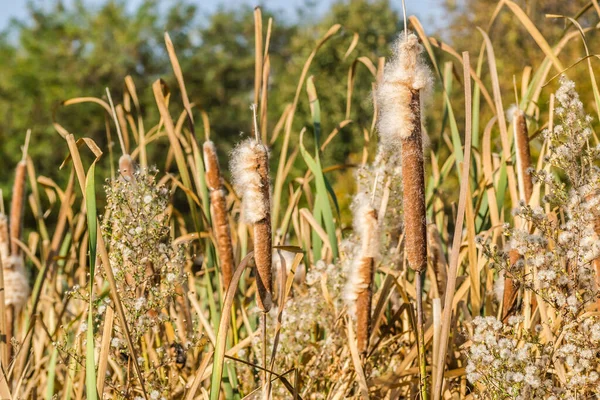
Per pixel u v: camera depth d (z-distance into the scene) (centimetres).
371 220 299
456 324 322
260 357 343
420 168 251
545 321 276
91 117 3200
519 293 308
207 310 439
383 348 366
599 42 1313
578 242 266
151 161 3036
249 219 264
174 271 298
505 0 337
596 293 264
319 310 363
